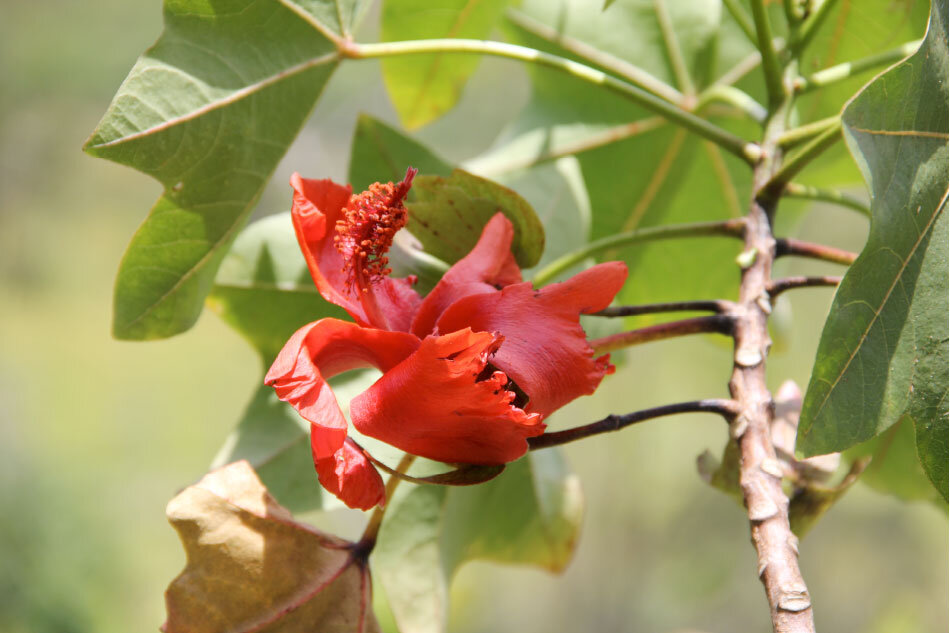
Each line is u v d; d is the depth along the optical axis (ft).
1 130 10.43
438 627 2.66
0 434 9.10
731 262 2.98
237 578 2.38
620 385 8.84
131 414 10.98
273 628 2.38
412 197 2.53
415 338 2.32
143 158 2.48
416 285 2.52
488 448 2.30
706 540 9.13
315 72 2.58
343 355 2.33
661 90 2.93
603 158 2.95
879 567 9.23
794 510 2.50
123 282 2.52
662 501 9.18
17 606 6.62
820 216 8.18
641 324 3.02
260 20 2.53
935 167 2.33
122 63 10.28
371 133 2.71
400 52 2.60
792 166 2.50
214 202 2.53
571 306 2.34
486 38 2.86
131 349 11.96
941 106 2.33
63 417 10.41
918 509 9.52
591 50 2.94
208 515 2.39
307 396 2.25
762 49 2.58
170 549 8.87
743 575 9.00
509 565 2.83
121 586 7.50
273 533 2.39
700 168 2.96
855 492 9.68
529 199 2.86
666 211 2.98
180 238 2.53
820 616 9.09
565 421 9.02
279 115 2.57
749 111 2.70
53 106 10.51
